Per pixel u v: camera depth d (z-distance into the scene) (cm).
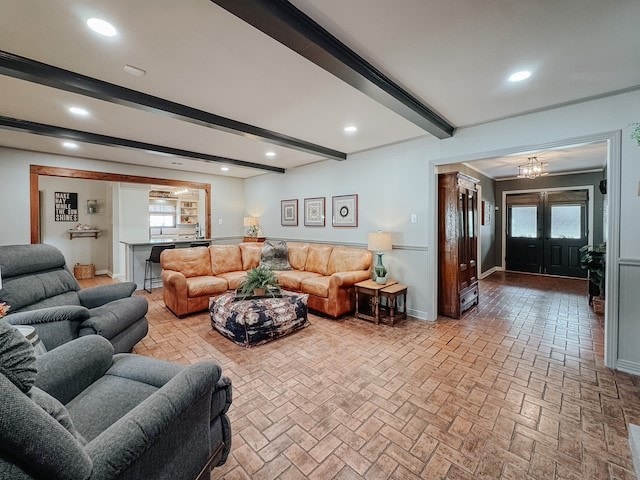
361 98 267
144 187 722
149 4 149
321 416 191
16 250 252
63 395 134
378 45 186
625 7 151
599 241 607
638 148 240
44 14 155
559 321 374
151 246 556
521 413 193
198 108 288
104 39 179
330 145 426
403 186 405
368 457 157
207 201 662
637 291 241
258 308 314
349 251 436
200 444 124
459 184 386
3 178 414
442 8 153
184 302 387
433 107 282
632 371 243
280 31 157
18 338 82
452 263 385
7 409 64
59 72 212
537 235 690
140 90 248
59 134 339
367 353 282
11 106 278
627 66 209
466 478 144
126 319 256
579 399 208
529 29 170
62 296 270
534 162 507
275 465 153
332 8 153
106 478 81
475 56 198
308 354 280
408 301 404
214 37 178
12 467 66
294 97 264
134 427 92
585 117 263
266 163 556
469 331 340
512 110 291
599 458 156
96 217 715
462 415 191
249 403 204
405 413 193
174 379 114
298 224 580
